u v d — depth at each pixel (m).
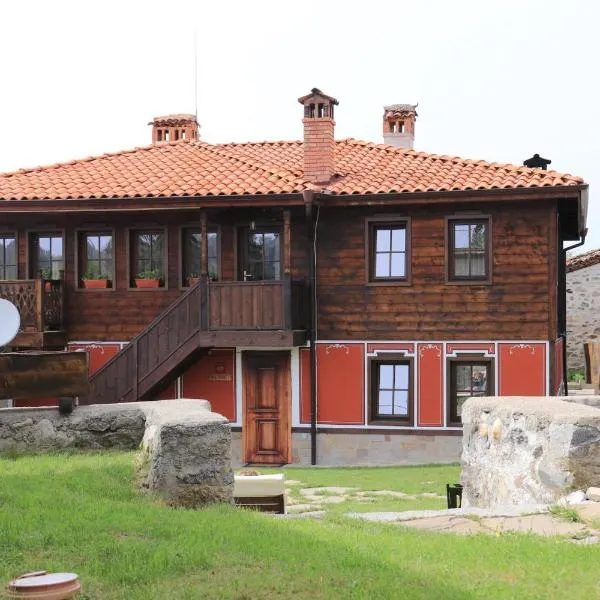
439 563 6.23
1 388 10.41
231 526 7.17
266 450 19.03
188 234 19.64
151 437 9.02
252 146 22.86
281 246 19.17
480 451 11.26
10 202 19.06
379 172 19.33
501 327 18.17
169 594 5.47
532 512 8.16
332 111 19.16
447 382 18.36
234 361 19.23
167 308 18.52
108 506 7.76
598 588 5.66
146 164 20.97
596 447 8.70
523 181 17.72
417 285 18.50
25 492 8.20
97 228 19.83
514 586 5.71
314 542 6.74
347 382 18.75
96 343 19.80
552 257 17.94
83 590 5.56
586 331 28.08
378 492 14.17
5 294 19.03
